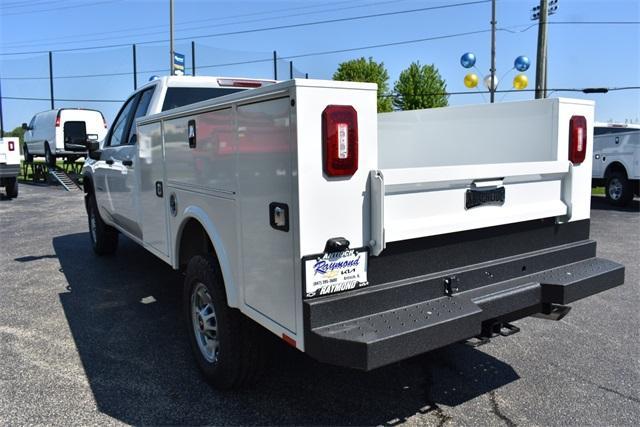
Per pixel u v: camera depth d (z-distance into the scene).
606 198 13.33
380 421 3.03
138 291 5.60
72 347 4.12
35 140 22.03
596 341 4.21
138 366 3.77
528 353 3.97
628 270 6.51
